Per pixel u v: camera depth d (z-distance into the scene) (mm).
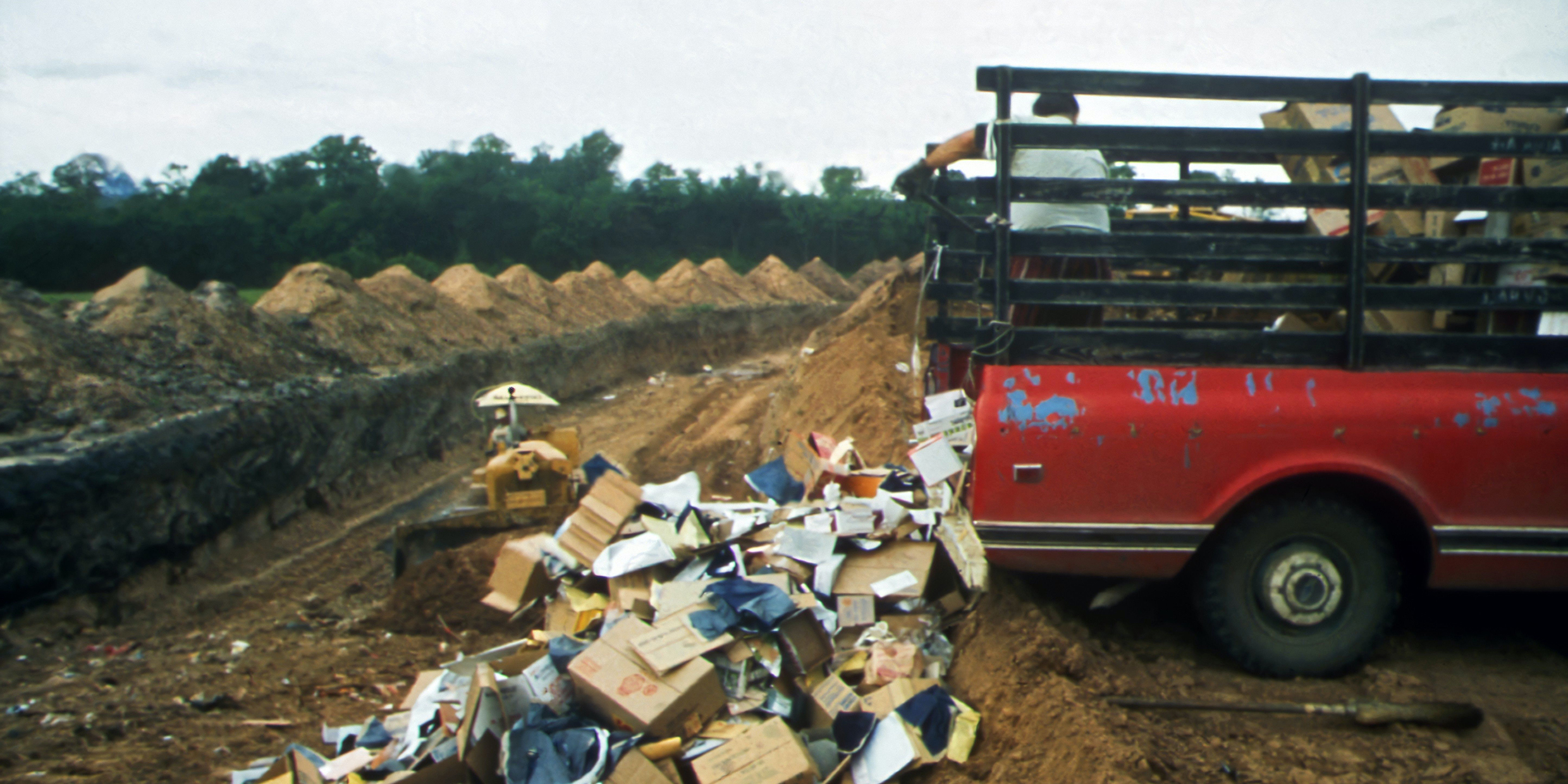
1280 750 3373
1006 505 3807
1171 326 5543
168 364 10602
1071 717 3420
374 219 56188
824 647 4254
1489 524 3738
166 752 4875
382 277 18938
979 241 4090
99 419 8609
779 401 13656
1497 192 3721
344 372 13266
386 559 9516
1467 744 3420
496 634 6754
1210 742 3418
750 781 3492
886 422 8695
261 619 7629
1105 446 3754
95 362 9750
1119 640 4320
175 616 7680
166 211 45094
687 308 32375
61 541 7289
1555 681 3963
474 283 21859
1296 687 3857
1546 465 3721
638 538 5277
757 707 3973
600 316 26031
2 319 9258
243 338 12242
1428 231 4496
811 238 77688
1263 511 3818
